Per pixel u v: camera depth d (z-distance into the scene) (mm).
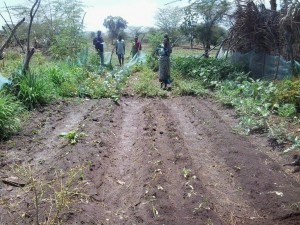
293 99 8656
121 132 7477
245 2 12797
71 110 8984
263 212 4359
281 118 8125
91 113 8547
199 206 4293
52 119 8047
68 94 10477
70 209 4074
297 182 5105
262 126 7566
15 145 6348
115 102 10133
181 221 3998
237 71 12523
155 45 22875
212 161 5980
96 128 7266
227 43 14336
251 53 12633
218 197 4758
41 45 18469
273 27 12078
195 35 20438
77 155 5688
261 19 12453
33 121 7730
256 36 12500
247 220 4203
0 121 6598
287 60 11617
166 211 4191
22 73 9094
